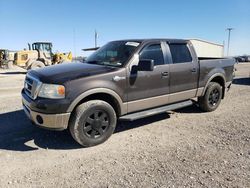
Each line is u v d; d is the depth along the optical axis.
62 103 4.32
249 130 5.51
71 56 28.33
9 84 14.12
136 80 5.13
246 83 12.98
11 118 6.48
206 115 6.72
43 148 4.66
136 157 4.26
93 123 4.65
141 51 5.29
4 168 3.92
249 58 54.19
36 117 4.55
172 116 6.63
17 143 4.88
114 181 3.52
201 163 4.02
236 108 7.44
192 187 3.35
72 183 3.49
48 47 26.88
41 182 3.52
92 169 3.87
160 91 5.58
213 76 6.75
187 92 6.19
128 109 5.14
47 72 4.79
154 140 5.00
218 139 5.02
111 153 4.43
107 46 6.00
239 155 4.29
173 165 3.96
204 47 38.38
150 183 3.46
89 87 4.51
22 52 24.89
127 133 5.40
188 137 5.15
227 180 3.52
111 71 4.82
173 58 5.85
